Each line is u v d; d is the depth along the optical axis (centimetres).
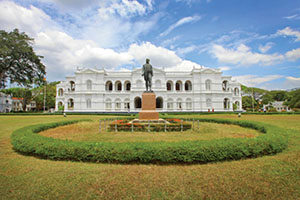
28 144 744
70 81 5700
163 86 5316
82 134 1242
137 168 589
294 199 408
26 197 423
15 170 579
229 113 4181
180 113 4275
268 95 8694
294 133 1184
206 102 5362
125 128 1385
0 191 449
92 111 5291
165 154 627
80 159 662
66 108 5375
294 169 568
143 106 1727
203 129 1461
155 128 1368
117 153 637
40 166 613
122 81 5556
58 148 678
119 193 439
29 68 4438
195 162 645
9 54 3894
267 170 564
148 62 1861
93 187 467
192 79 5528
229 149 658
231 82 5919
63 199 416
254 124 1471
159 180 503
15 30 4050
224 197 420
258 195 426
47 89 7462
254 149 691
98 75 5475
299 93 6131
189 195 429
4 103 8062
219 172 553
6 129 1545
